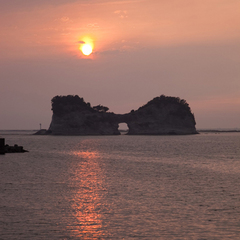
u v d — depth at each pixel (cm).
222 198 5841
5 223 4419
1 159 12838
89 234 4078
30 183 7231
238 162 12112
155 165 11206
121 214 4831
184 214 4847
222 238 3975
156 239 3944
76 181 7550
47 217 4666
